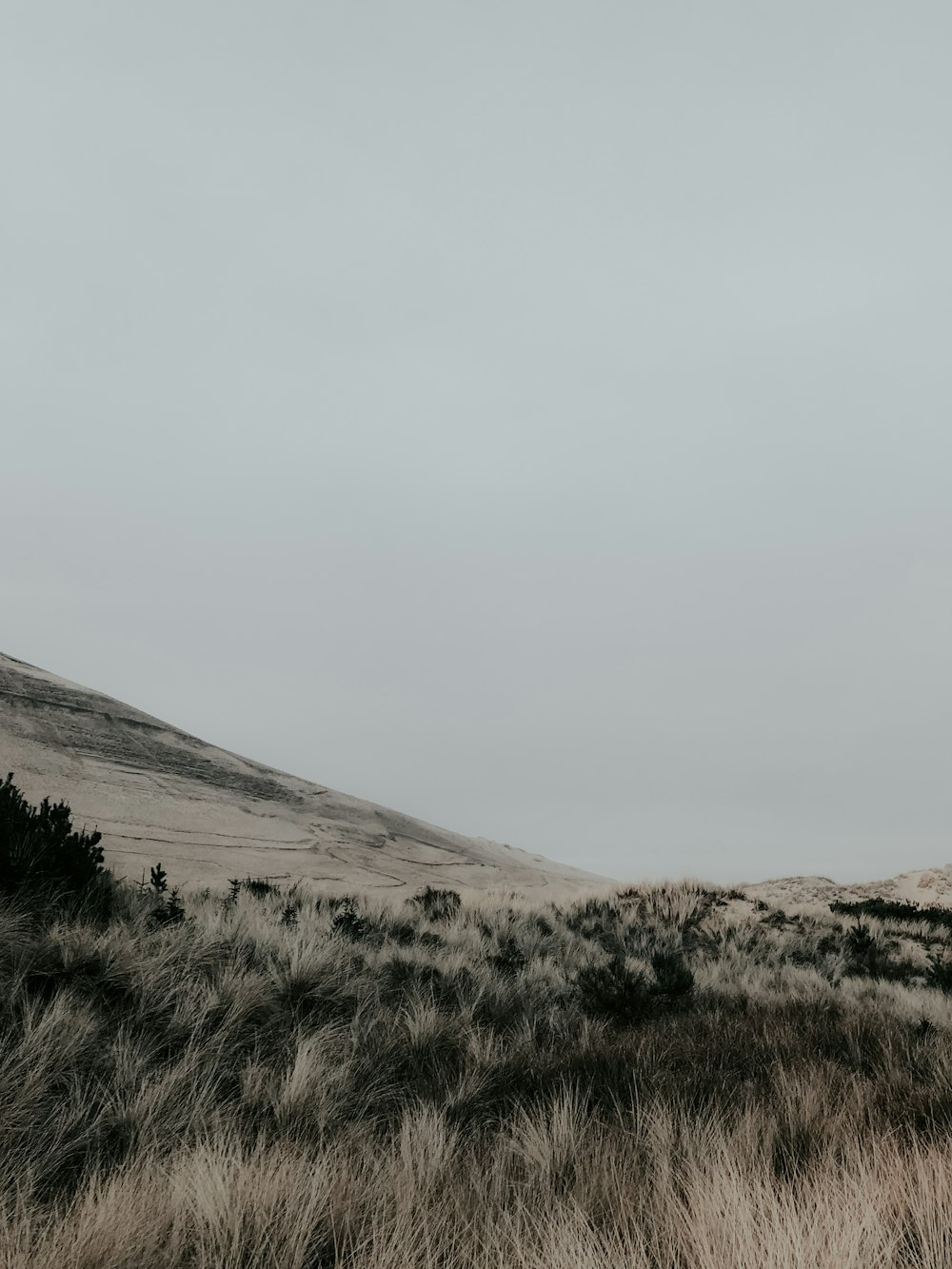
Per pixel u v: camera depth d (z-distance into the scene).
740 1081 4.80
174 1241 2.69
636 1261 2.48
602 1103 4.49
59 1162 3.35
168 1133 3.75
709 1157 3.34
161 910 7.35
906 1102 4.10
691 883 20.73
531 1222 2.91
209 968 6.08
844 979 10.38
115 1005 5.07
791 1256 2.39
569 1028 6.53
